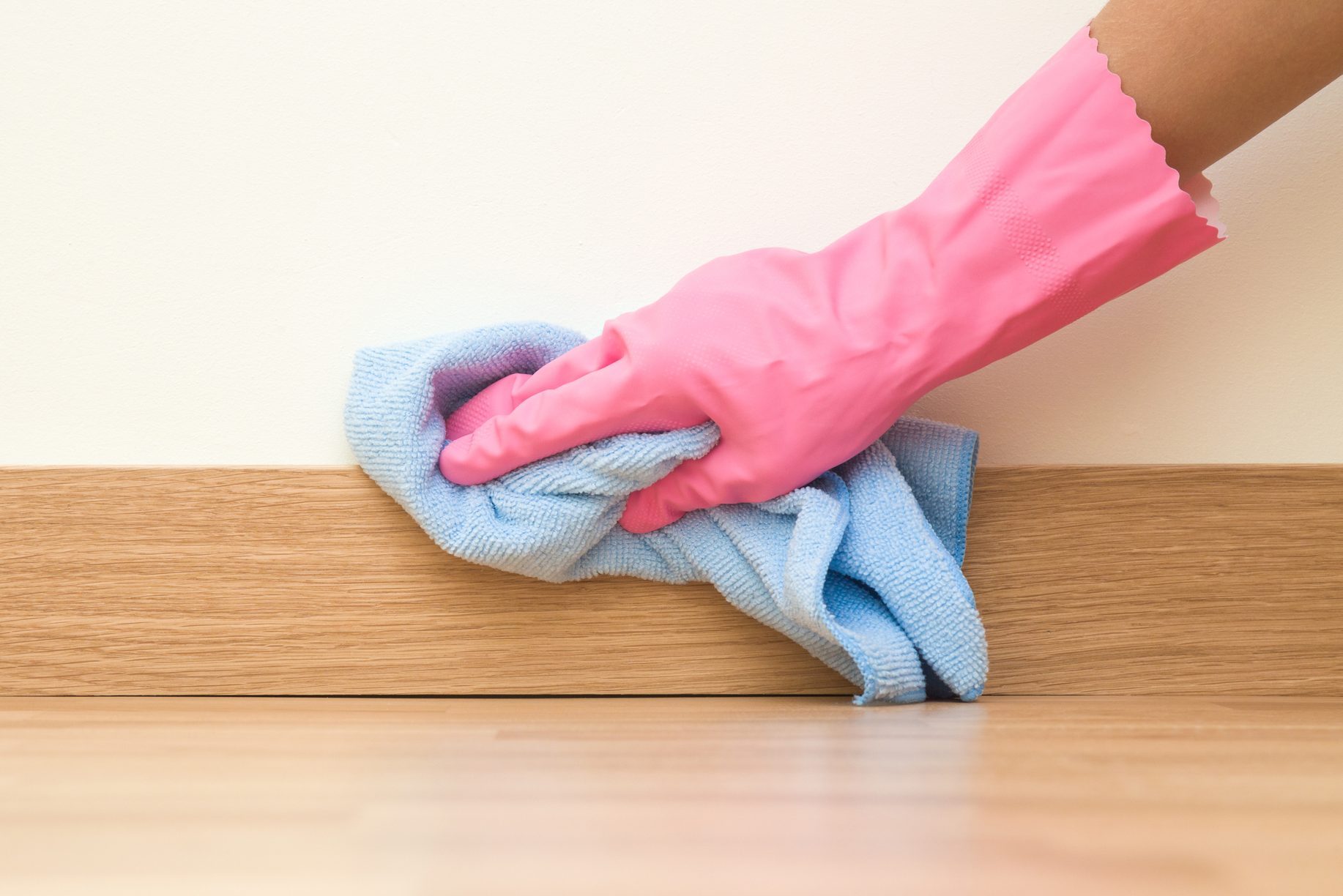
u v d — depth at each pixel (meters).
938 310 0.61
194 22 0.74
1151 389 0.76
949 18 0.75
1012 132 0.61
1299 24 0.57
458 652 0.72
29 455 0.74
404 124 0.75
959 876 0.25
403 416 0.67
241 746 0.46
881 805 0.33
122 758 0.43
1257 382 0.76
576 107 0.75
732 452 0.65
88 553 0.72
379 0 0.75
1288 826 0.30
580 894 0.24
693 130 0.75
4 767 0.41
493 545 0.67
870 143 0.75
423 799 0.34
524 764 0.41
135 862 0.27
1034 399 0.76
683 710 0.62
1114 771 0.39
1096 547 0.74
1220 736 0.49
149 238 0.75
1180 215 0.59
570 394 0.66
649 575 0.72
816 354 0.62
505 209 0.75
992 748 0.45
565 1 0.75
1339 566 0.75
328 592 0.72
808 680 0.72
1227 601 0.75
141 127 0.74
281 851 0.28
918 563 0.65
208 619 0.72
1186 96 0.59
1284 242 0.75
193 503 0.72
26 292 0.74
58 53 0.74
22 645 0.72
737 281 0.65
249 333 0.75
